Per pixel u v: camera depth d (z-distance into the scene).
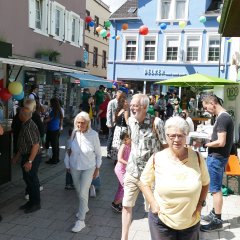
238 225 5.20
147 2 26.72
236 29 6.60
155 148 4.15
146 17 26.83
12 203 5.94
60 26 17.81
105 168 8.54
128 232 4.65
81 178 4.97
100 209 5.79
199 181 3.04
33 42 15.20
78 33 20.12
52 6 16.61
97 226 5.13
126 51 27.81
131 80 27.80
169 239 3.12
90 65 30.45
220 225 4.98
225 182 6.73
